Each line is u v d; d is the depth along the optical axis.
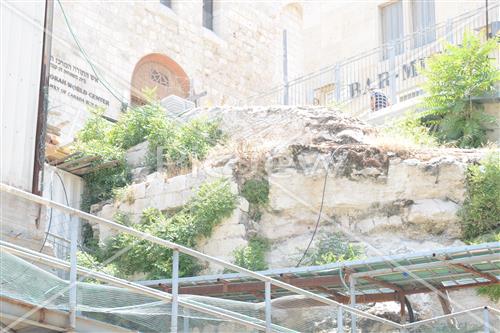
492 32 19.55
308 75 21.69
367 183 14.74
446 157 14.70
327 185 14.84
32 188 10.07
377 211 14.59
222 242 14.67
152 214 15.44
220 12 24.59
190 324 10.18
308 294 9.81
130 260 14.77
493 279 11.59
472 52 17.58
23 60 10.20
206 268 14.55
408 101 18.45
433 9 21.31
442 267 11.22
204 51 23.75
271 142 15.83
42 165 10.23
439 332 11.49
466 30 17.89
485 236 14.05
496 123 17.16
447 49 18.66
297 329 11.88
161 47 22.58
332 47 22.80
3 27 9.99
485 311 10.95
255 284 11.66
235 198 14.94
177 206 15.40
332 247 14.24
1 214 9.59
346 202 14.71
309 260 14.17
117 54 21.27
